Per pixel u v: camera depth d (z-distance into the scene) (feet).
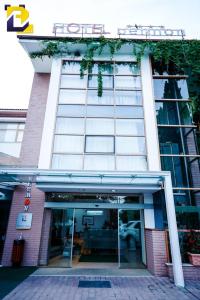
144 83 32.91
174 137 31.91
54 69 33.45
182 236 25.12
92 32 35.96
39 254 27.04
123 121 30.83
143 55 34.86
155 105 33.50
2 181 25.43
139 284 20.34
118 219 28.76
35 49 34.88
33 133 33.35
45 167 27.55
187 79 34.19
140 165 28.55
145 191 27.78
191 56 34.17
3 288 18.75
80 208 29.04
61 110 31.19
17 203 28.78
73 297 16.98
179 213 27.91
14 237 27.27
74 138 29.71
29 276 22.35
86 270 25.03
